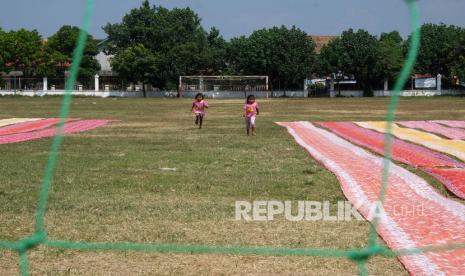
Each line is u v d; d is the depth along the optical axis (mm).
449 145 14641
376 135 17500
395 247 5910
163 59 64250
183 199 8188
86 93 63812
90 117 27000
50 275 5297
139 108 36562
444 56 63438
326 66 66000
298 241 6258
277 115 29000
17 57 62125
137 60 63250
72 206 7699
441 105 39719
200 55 65875
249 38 68312
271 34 66625
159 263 5633
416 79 68375
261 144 15172
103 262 5648
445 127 20156
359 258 4625
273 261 5676
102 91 64375
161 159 12188
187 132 19031
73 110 33562
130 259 5738
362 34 64500
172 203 7930
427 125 20922
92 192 8609
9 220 6984
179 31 67250
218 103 47719
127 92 65125
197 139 16594
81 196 8320
